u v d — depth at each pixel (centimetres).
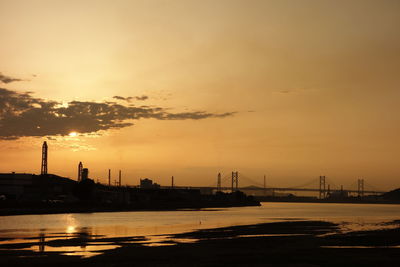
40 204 18000
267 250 6425
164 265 5225
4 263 5325
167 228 10094
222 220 13388
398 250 6456
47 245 6869
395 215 17775
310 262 5453
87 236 8181
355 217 15788
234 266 5188
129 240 7562
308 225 11269
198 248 6594
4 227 10150
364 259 5675
